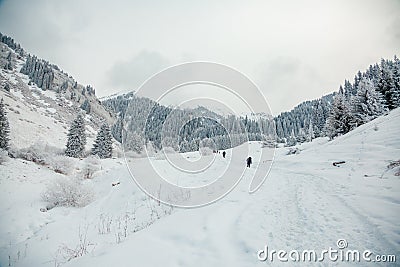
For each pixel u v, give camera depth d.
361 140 21.92
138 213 9.19
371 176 10.80
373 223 4.94
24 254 7.94
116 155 47.59
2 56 120.06
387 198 6.63
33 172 25.75
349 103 44.34
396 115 24.06
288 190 9.95
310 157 24.48
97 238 7.75
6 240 10.37
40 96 100.25
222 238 4.93
